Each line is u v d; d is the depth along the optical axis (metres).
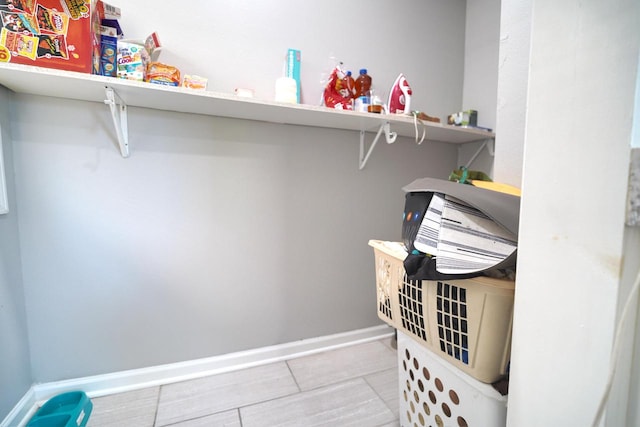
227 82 1.33
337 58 1.53
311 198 1.55
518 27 0.83
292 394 1.26
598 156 0.39
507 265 0.60
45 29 0.90
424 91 1.76
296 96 1.31
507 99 0.87
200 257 1.37
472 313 0.65
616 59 0.37
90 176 1.19
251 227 1.45
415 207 0.80
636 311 0.38
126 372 1.29
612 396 0.39
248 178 1.42
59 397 1.16
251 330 1.49
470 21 1.80
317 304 1.61
